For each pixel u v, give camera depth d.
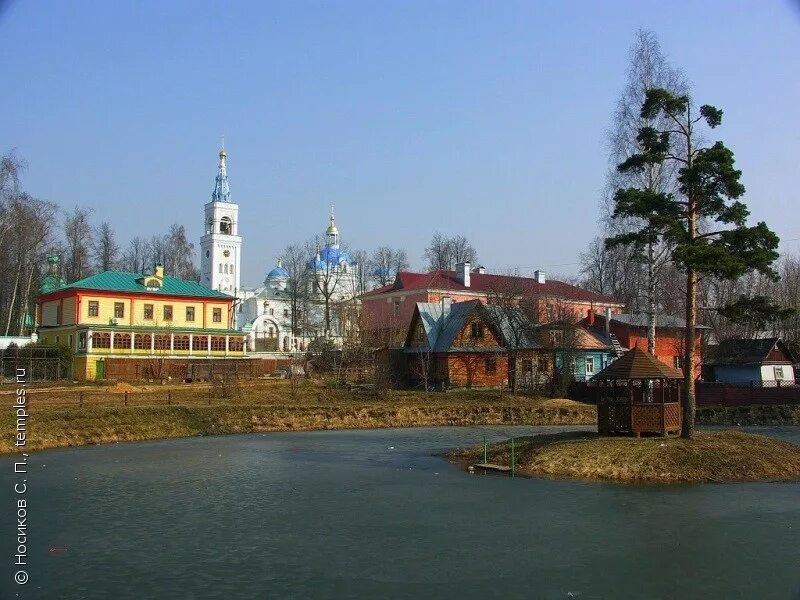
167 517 24.44
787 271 114.94
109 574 18.20
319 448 43.81
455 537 21.88
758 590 17.17
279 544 21.05
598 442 35.22
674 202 33.78
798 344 89.19
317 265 130.50
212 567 18.83
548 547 20.73
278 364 88.69
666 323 83.06
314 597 16.64
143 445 45.09
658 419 35.84
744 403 63.00
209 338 85.88
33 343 79.69
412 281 103.31
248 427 53.62
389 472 34.25
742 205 32.41
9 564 18.98
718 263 30.25
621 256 75.19
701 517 24.28
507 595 16.86
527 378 74.50
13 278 94.75
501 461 36.12
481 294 101.44
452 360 75.31
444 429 56.22
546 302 80.75
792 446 35.50
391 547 20.73
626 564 19.14
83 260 106.12
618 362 37.41
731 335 97.19
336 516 24.69
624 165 35.50
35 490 29.22
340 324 103.25
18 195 82.00
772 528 22.75
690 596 16.81
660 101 33.97
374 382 68.06
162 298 84.38
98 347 77.62
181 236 132.25
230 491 29.22
